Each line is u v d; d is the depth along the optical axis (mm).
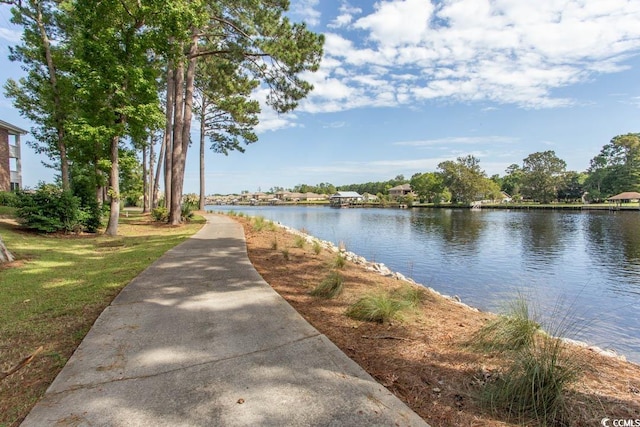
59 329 3527
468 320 4066
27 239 10078
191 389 2346
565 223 33938
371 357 2887
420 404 2213
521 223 34812
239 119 26953
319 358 2811
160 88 22422
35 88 15859
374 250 18094
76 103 13352
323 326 3623
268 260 7375
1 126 22234
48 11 14766
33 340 3268
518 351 2732
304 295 4836
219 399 2225
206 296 4559
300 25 14883
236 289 4906
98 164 12609
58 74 14906
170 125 20688
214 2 14586
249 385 2395
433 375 2570
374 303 3971
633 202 61750
